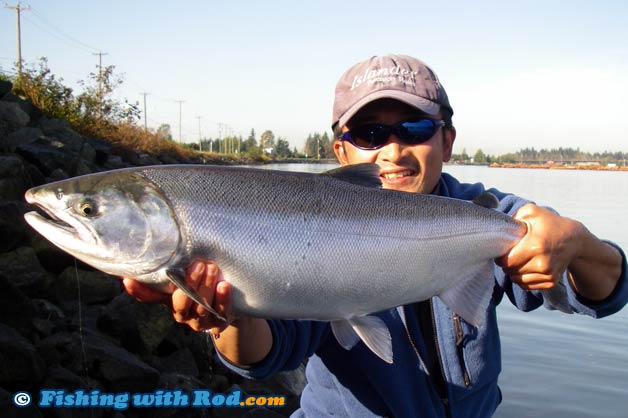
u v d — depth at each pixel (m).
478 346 0.71
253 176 0.63
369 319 0.64
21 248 1.54
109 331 1.37
